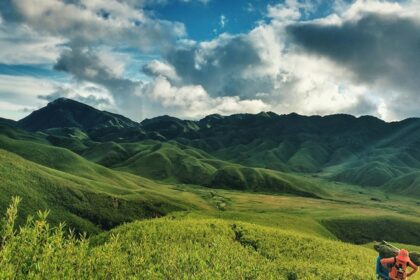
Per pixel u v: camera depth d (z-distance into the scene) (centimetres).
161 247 2591
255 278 1759
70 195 13950
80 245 961
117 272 1127
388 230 15612
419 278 2684
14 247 751
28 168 14525
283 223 11250
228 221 4747
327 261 3678
